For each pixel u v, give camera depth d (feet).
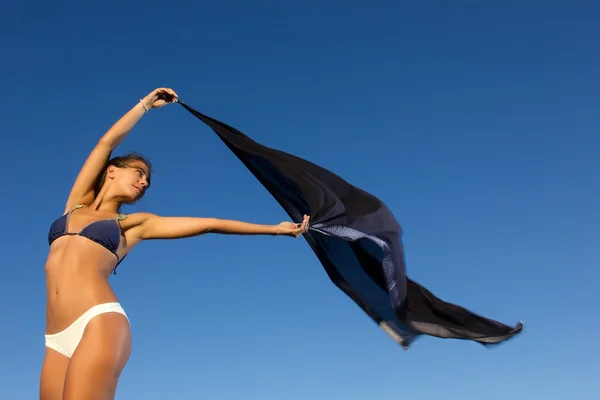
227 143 21.42
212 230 16.57
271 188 21.89
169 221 16.51
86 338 14.53
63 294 15.19
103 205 17.04
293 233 17.28
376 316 22.26
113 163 17.51
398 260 21.11
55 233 16.21
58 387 14.90
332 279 22.47
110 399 14.35
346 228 20.86
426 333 21.65
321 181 21.42
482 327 21.39
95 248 15.69
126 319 15.31
